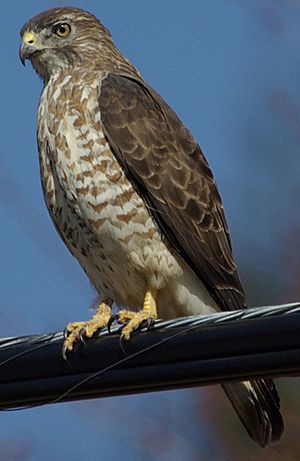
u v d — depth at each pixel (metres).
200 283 12.19
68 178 11.92
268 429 10.91
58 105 12.18
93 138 11.96
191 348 8.39
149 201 12.02
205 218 12.33
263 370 8.19
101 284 12.35
